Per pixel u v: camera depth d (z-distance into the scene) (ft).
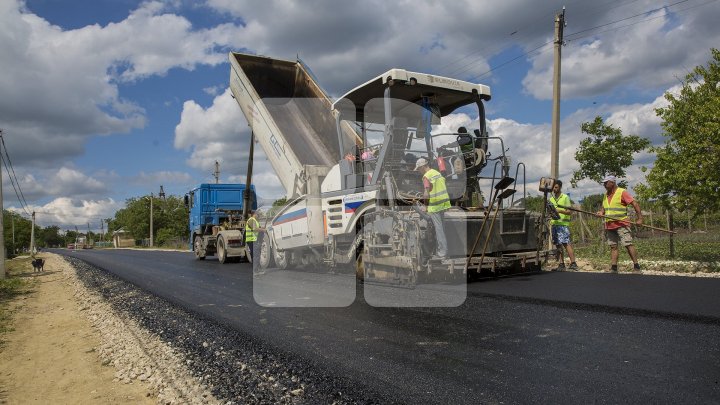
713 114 27.20
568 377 11.25
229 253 50.47
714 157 27.04
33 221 171.22
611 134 43.68
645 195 31.17
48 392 14.84
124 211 244.01
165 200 225.15
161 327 21.11
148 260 70.54
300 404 11.33
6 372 17.30
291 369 13.64
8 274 61.82
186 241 150.71
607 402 9.79
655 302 17.92
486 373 11.89
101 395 14.07
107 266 63.62
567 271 28.84
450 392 10.93
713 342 13.07
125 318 24.36
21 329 24.85
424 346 14.47
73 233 474.08
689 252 34.86
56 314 28.96
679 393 10.00
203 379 13.92
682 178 28.30
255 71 39.04
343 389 11.78
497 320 16.84
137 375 15.47
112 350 18.78
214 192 59.72
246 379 13.41
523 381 11.20
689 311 16.26
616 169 43.42
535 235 28.22
